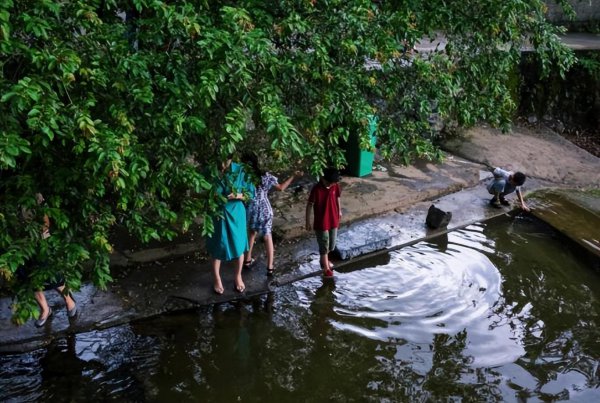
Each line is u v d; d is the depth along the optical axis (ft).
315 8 15.55
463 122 18.74
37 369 16.03
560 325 19.29
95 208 13.76
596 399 16.11
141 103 13.05
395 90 16.79
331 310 19.40
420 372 16.89
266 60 13.78
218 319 18.57
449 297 20.48
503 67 18.85
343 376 16.60
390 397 15.90
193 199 15.43
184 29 13.29
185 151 14.37
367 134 16.25
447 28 17.99
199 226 22.56
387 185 27.73
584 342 18.48
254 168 18.06
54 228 14.28
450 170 30.01
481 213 26.30
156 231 14.84
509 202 27.43
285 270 21.09
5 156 10.75
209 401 15.40
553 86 37.35
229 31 13.57
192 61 14.08
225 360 16.92
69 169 12.84
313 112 15.67
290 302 19.65
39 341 16.80
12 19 11.83
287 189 26.43
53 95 11.43
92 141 11.85
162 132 13.67
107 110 13.09
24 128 12.85
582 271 22.50
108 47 12.89
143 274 20.03
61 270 13.35
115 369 16.26
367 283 20.99
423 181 28.48
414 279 21.38
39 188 13.34
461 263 22.56
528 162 32.01
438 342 18.17
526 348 18.12
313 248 22.56
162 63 13.65
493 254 23.36
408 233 24.22
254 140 18.81
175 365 16.58
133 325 17.90
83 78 12.80
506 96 19.47
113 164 11.50
